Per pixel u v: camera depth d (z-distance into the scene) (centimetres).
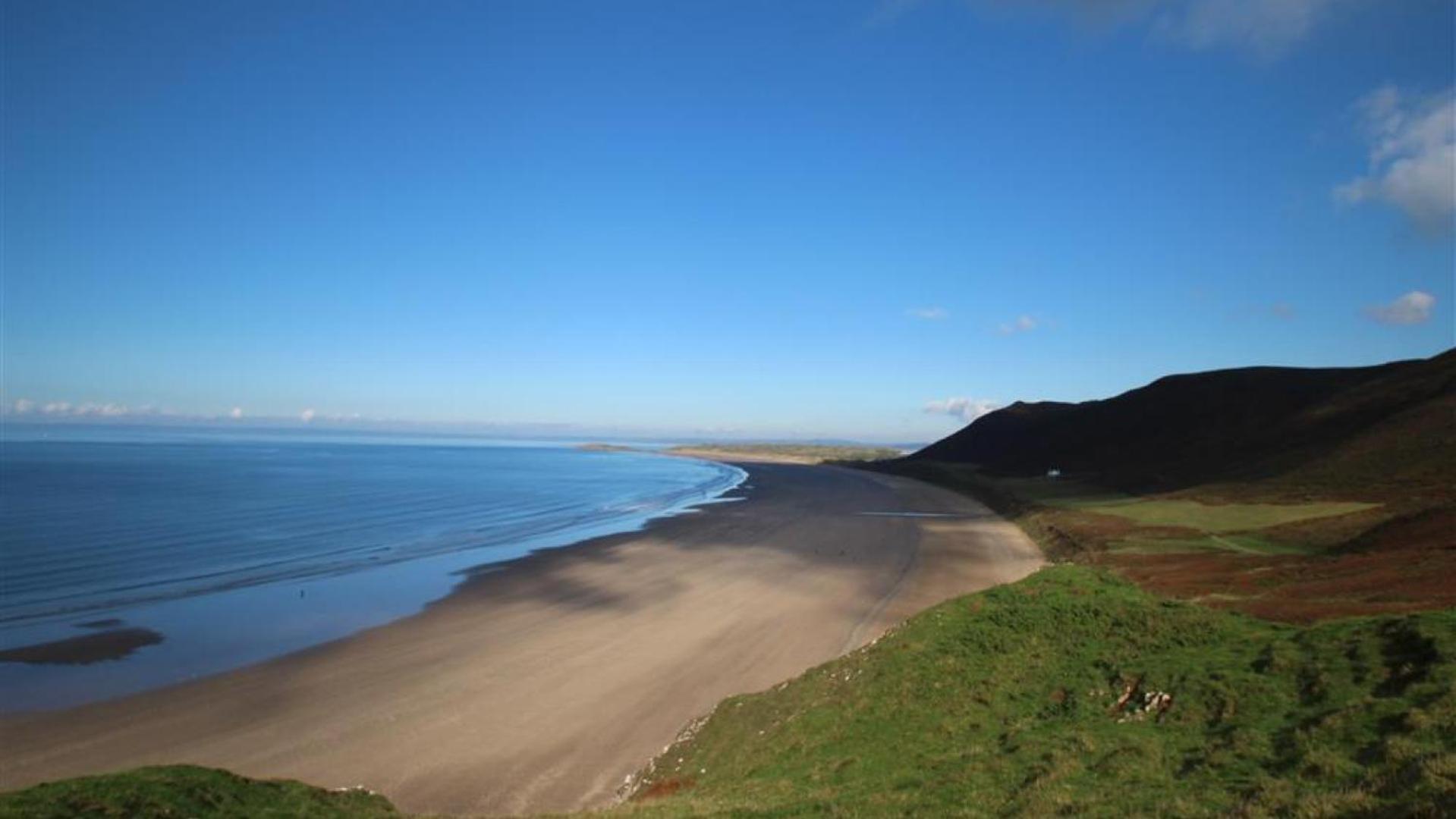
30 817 907
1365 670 1215
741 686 2364
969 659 1719
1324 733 1052
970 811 1065
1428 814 734
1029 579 2094
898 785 1244
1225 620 1677
